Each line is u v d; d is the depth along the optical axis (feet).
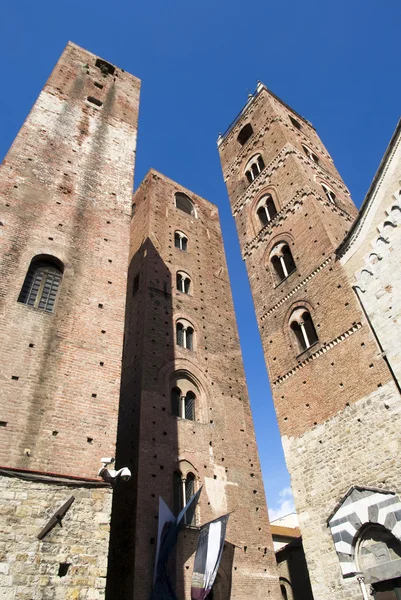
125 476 45.44
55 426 46.85
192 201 153.99
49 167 74.28
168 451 80.64
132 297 112.47
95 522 41.45
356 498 60.03
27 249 60.34
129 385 91.71
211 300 121.49
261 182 120.78
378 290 70.38
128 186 83.35
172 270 118.83
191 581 67.51
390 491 56.75
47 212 67.00
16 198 65.26
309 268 87.71
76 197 73.05
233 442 93.25
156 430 81.82
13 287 55.47
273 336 88.84
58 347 53.36
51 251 62.44
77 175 77.10
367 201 77.30
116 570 67.10
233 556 75.97
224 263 139.13
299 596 104.27
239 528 80.59
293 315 86.69
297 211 100.22
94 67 110.83
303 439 72.49
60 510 40.24
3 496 38.96
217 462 86.84
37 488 40.88
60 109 88.58
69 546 38.96
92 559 39.29
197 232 140.77
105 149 87.40
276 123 130.52
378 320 68.54
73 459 45.55
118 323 60.80
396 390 62.08
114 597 64.44
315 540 63.57
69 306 58.13
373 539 56.59
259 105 147.43
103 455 47.60
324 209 97.81
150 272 112.27
